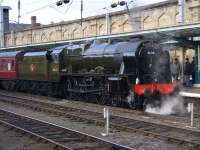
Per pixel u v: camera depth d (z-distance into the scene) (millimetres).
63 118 19438
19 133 15344
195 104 22188
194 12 33156
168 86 22688
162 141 13680
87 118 18422
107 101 24531
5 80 38938
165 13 36219
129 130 15492
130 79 22297
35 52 33344
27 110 22906
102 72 24484
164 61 22812
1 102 27500
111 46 24344
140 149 12578
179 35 26766
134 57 22078
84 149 12562
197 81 28703
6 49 43750
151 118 18828
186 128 15664
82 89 26828
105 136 14609
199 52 28516
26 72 34406
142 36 26250
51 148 12781
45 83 31734
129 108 22875
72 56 27938
